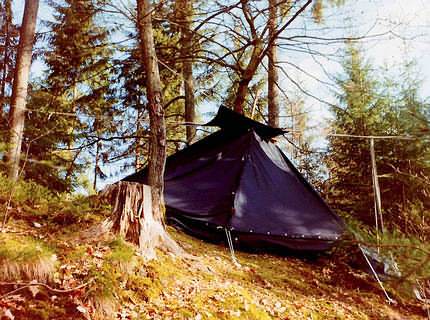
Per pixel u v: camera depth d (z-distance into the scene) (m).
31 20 8.34
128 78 11.72
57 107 11.27
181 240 6.05
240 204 6.76
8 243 3.79
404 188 9.29
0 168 6.88
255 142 7.84
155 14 8.68
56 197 6.13
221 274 5.06
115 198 4.79
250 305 4.24
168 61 10.45
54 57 11.22
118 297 3.61
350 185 11.09
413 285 3.87
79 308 3.22
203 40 10.60
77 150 11.41
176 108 13.80
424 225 8.58
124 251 4.16
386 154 9.81
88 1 8.86
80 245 4.29
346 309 5.05
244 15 9.27
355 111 10.41
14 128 7.62
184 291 4.14
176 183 7.43
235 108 9.94
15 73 8.03
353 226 4.64
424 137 3.79
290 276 5.79
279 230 6.62
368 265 6.24
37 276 3.49
